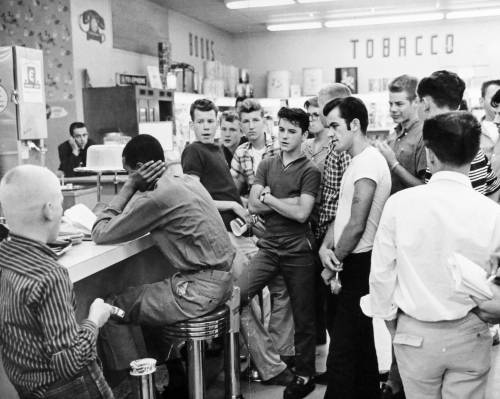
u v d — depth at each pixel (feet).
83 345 5.68
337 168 11.07
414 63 40.88
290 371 12.25
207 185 12.16
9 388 7.21
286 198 11.32
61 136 26.30
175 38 35.65
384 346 14.06
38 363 5.61
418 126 10.67
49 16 25.96
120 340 9.37
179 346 11.41
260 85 44.47
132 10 30.55
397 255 6.85
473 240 6.44
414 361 6.79
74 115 25.99
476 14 36.55
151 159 9.17
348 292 9.67
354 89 38.27
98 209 10.89
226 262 9.39
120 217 8.64
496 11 35.76
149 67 28.43
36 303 5.44
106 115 25.85
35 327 5.53
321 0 31.96
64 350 5.51
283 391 11.57
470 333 6.50
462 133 6.54
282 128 11.21
